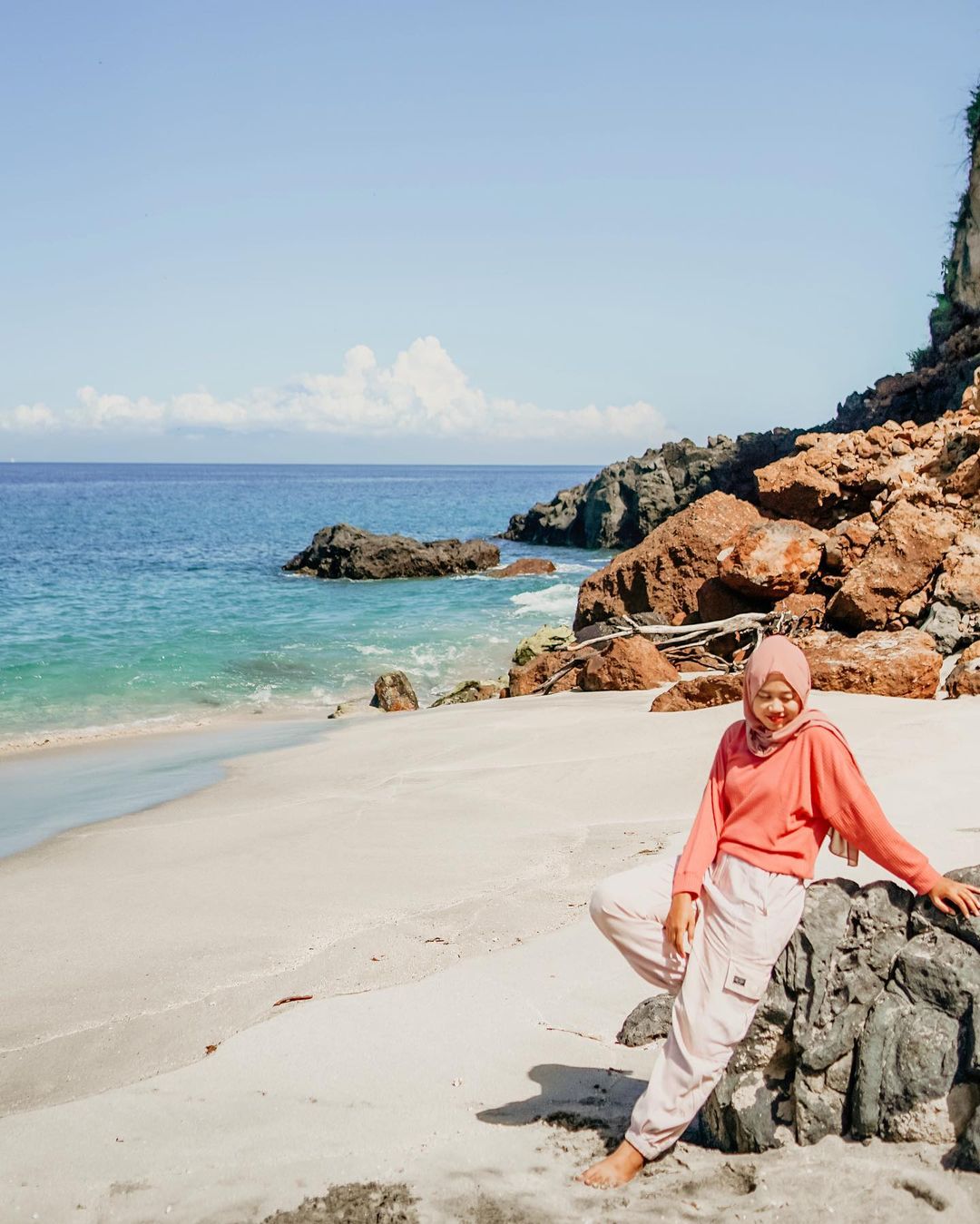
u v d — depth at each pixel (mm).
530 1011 4840
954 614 14445
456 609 29406
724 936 3453
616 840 7680
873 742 9047
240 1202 3406
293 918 6574
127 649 23188
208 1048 4793
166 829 9438
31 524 71125
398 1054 4469
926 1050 3311
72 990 5695
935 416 30203
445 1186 3420
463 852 7789
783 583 17266
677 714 11836
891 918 3484
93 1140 3902
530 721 12750
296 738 14664
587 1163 3553
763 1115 3461
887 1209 3078
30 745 15250
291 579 38500
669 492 46406
